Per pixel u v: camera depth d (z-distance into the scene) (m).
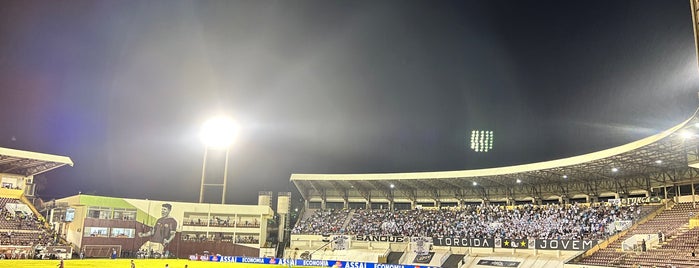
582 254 56.56
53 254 75.44
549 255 62.78
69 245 77.88
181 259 86.88
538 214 74.81
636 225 60.03
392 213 90.44
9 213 79.69
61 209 84.88
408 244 76.88
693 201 59.44
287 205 100.56
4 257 70.75
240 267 69.19
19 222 79.12
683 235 51.44
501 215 79.12
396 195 94.94
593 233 63.03
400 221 86.44
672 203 61.81
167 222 90.00
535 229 71.00
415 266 64.06
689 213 56.59
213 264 74.50
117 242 84.25
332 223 91.44
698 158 52.62
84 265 63.75
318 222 92.75
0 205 81.00
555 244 62.66
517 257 64.88
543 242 63.91
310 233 88.31
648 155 55.66
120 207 86.25
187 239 90.56
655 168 62.84
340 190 98.38
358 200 98.06
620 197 71.12
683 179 61.69
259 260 80.56
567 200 78.44
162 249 88.31
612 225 61.97
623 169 64.56
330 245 83.19
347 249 79.69
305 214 96.81
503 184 83.62
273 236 102.44
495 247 68.50
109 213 85.12
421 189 92.75
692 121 41.25
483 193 87.75
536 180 77.75
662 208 61.75
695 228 51.69
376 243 79.50
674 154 55.03
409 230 82.31
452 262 69.56
